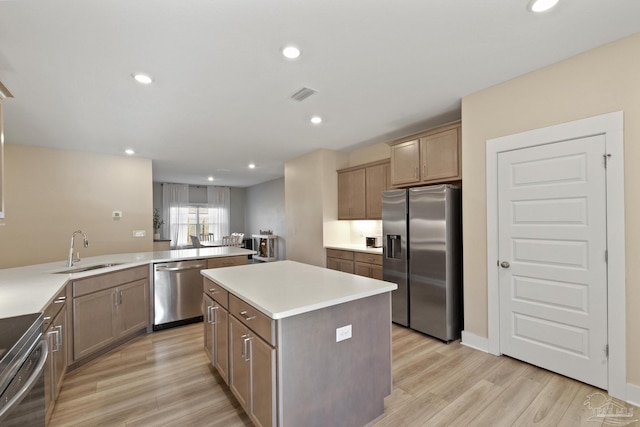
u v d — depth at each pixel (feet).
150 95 8.70
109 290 8.89
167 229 29.55
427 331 10.17
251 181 29.63
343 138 13.76
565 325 7.20
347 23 5.66
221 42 6.20
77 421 5.88
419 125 11.94
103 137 12.91
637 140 6.13
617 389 6.40
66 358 7.42
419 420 5.86
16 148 13.70
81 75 7.44
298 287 6.07
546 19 5.63
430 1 5.10
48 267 9.06
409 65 7.30
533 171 7.68
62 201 14.75
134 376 7.57
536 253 7.67
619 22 5.74
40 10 5.09
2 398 3.26
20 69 7.09
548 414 5.98
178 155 16.83
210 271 7.91
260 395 5.05
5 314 4.77
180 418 5.97
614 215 6.42
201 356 8.72
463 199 9.23
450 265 9.70
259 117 10.82
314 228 16.26
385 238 11.76
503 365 7.93
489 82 8.25
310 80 8.01
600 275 6.63
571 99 7.02
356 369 5.57
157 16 5.33
